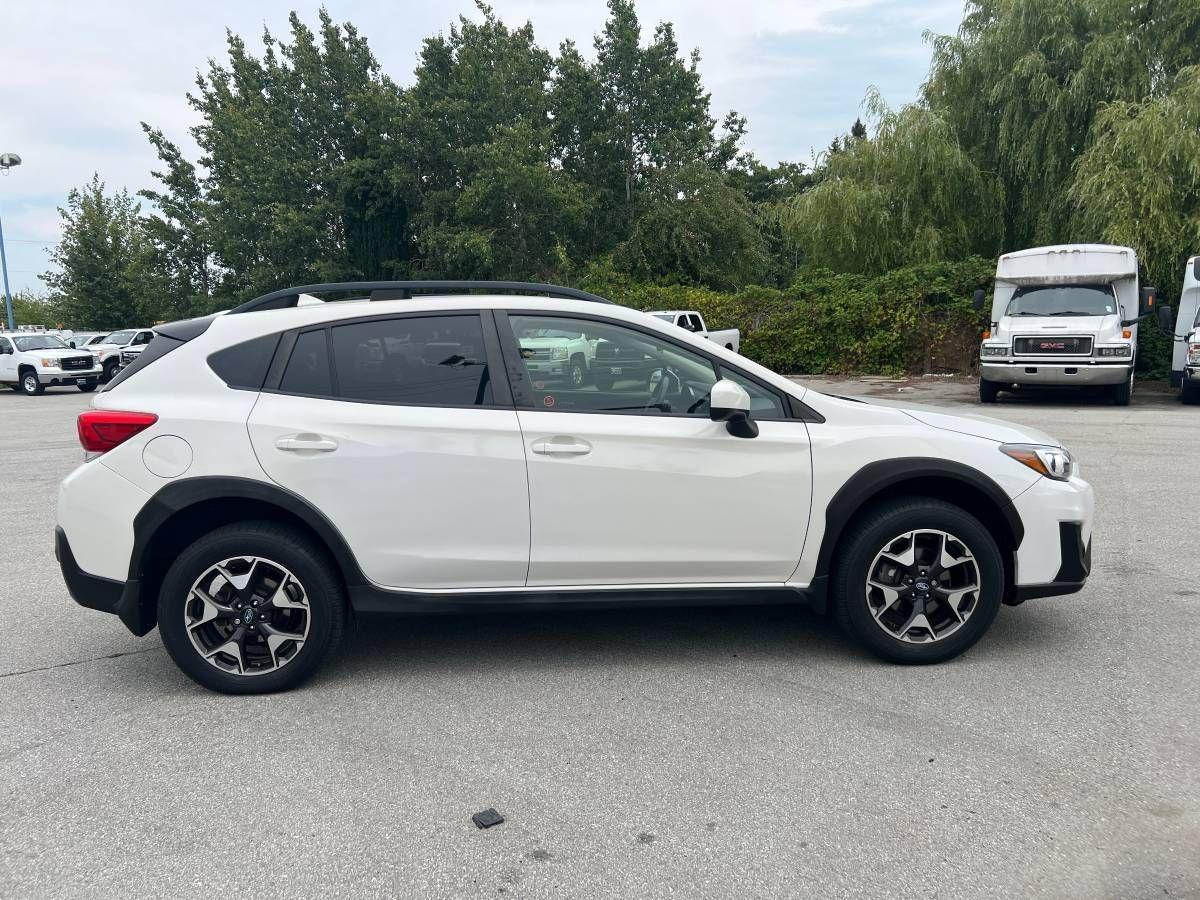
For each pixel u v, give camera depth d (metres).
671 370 3.92
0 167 33.16
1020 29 19.62
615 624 4.62
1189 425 12.13
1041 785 2.93
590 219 35.16
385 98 32.38
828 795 2.89
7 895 2.43
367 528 3.70
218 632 3.76
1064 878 2.45
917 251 21.84
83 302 49.03
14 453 11.80
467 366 3.84
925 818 2.75
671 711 3.55
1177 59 18.39
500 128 30.55
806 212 23.56
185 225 39.62
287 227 32.81
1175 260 17.00
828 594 3.98
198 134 39.62
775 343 22.92
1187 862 2.51
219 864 2.56
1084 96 18.86
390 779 3.04
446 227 31.36
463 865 2.54
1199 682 3.74
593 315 3.92
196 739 3.36
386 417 3.71
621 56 34.31
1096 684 3.73
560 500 3.76
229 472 3.64
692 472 3.80
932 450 3.87
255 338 3.83
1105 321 14.29
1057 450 4.01
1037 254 15.11
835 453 3.85
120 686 3.90
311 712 3.60
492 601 3.80
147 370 3.81
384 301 3.92
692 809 2.82
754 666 4.02
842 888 2.42
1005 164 20.89
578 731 3.39
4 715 3.61
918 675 3.86
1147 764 3.05
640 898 2.39
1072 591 3.97
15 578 5.68
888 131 22.44
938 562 3.88
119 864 2.57
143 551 3.65
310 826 2.76
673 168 34.47
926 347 21.17
